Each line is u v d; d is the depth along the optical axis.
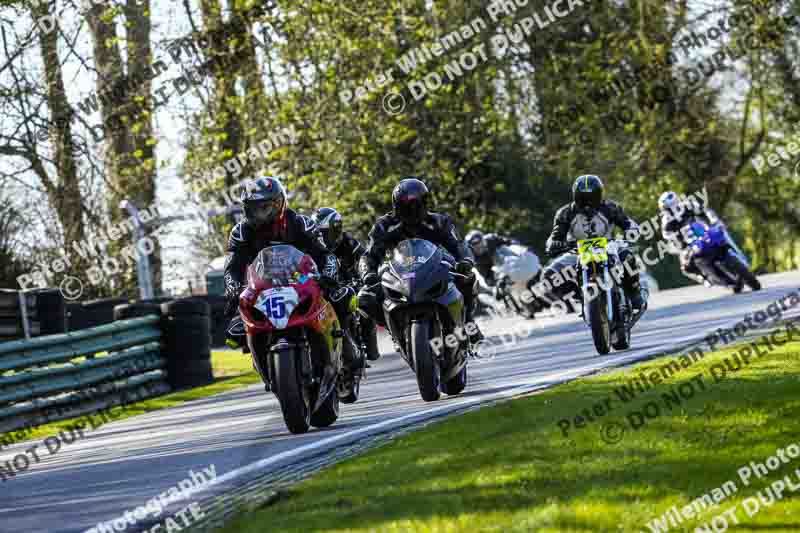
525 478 20.16
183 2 101.31
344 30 98.00
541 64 117.69
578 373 36.81
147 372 54.44
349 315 33.78
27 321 68.06
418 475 21.53
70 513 23.47
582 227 43.97
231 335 30.73
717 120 124.81
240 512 20.69
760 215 135.88
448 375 34.97
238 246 31.11
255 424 35.75
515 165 112.06
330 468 23.73
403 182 34.72
